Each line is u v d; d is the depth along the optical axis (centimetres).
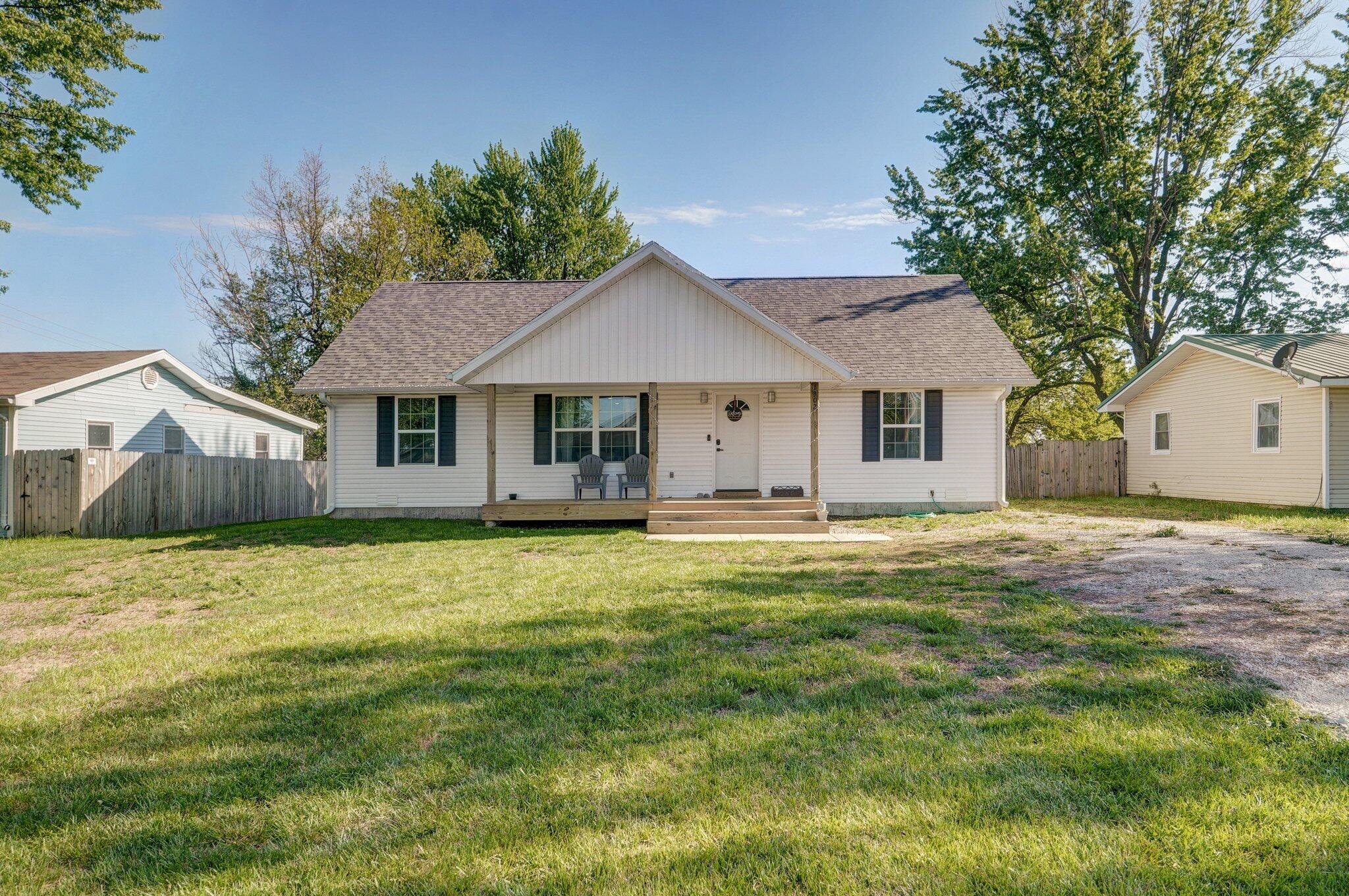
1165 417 1953
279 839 268
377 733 362
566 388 1505
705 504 1297
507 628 557
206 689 433
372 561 941
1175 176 2428
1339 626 516
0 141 1608
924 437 1494
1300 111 2330
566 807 284
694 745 339
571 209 3769
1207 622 537
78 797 307
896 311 1689
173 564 949
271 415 2283
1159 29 2417
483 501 1516
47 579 849
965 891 224
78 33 1617
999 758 316
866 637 516
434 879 238
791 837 257
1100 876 230
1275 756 311
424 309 1738
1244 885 225
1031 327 2650
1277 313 2450
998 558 862
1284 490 1539
